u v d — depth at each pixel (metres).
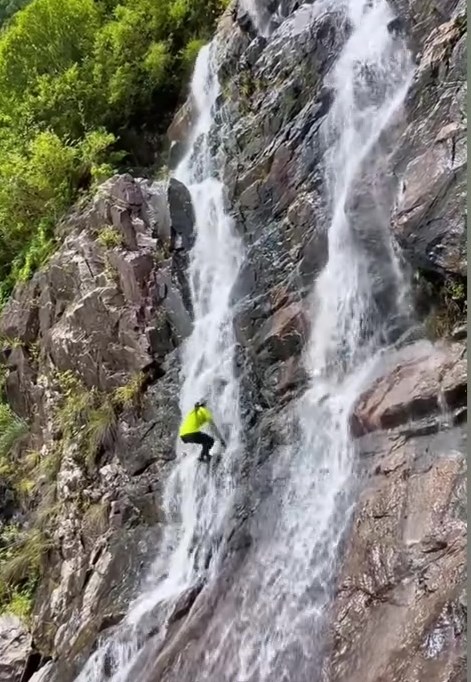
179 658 6.61
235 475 8.12
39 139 14.33
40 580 10.38
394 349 7.12
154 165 14.66
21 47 17.06
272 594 6.39
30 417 12.69
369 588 5.45
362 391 6.97
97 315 11.10
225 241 10.55
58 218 13.97
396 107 8.36
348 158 8.74
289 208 9.38
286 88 10.55
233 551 7.30
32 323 13.02
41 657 9.26
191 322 10.45
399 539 5.50
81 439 10.77
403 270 7.25
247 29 12.88
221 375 9.24
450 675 4.38
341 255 8.10
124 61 15.71
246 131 11.14
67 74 15.73
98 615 8.56
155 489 9.38
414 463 5.94
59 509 10.59
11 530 11.51
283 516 7.00
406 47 8.91
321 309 8.21
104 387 10.88
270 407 8.36
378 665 4.84
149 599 8.23
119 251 11.23
